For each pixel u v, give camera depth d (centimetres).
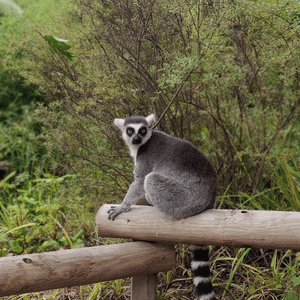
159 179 309
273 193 436
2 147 740
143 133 353
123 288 383
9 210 587
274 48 360
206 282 300
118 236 311
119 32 396
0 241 446
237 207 441
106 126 436
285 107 446
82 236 495
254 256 414
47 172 658
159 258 304
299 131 455
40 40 461
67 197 546
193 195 303
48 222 521
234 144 441
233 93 433
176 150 334
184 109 445
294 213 259
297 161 451
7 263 256
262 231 257
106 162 460
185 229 285
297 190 395
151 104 423
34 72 464
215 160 459
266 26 361
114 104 421
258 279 378
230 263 406
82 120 447
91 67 431
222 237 271
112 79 412
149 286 316
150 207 309
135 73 420
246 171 431
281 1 362
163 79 365
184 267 411
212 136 465
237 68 351
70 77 440
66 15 441
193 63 342
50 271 265
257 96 423
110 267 286
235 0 353
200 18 373
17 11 691
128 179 461
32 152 717
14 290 255
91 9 396
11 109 788
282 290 350
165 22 382
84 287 381
